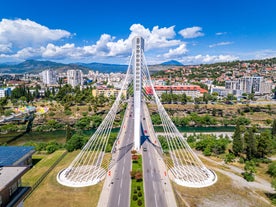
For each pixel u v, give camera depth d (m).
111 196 75.44
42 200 72.69
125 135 144.25
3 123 195.25
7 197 41.19
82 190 78.81
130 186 81.75
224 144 120.31
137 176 85.38
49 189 79.06
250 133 109.31
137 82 115.69
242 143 113.62
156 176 89.12
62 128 190.00
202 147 121.56
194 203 71.94
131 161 103.25
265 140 108.88
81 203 71.44
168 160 104.62
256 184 85.06
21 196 43.59
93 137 107.06
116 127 190.62
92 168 94.88
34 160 108.62
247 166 92.25
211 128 195.62
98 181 84.50
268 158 113.00
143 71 128.25
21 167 47.12
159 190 79.19
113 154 111.69
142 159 105.50
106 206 70.00
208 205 71.00
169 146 115.00
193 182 83.88
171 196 75.69
